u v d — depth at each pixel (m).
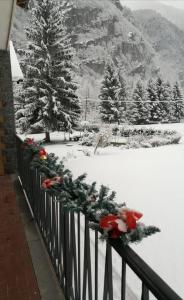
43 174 2.67
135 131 27.14
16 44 40.22
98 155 14.57
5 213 4.59
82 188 2.00
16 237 3.77
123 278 1.45
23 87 25.23
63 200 1.96
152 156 13.02
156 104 43.47
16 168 7.35
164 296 1.09
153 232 1.42
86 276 2.07
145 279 1.21
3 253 3.40
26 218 4.35
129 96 48.88
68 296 2.48
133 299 2.99
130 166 10.64
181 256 4.06
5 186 6.15
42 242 3.63
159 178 8.78
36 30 25.02
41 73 24.52
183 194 7.07
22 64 24.95
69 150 18.72
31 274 2.99
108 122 38.38
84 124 31.17
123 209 1.49
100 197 1.73
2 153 7.22
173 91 47.56
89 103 54.53
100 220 1.52
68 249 2.42
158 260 3.96
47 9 25.06
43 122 23.95
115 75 38.94
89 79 98.88
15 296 2.69
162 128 33.09
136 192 7.35
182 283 3.49
